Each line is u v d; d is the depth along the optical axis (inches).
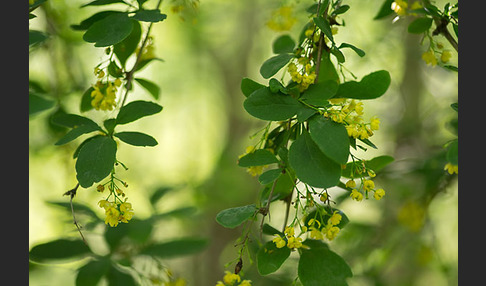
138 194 70.3
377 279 49.9
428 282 64.1
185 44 86.7
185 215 43.1
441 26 37.4
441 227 61.4
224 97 97.3
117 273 39.4
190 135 95.9
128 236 40.6
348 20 56.7
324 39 35.8
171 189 45.3
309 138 33.0
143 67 38.8
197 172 85.4
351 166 34.9
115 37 34.7
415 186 50.4
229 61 93.0
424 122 61.0
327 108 33.3
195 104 96.1
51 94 43.9
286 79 54.9
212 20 78.2
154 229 41.6
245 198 76.6
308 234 35.6
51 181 54.4
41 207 55.8
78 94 44.7
